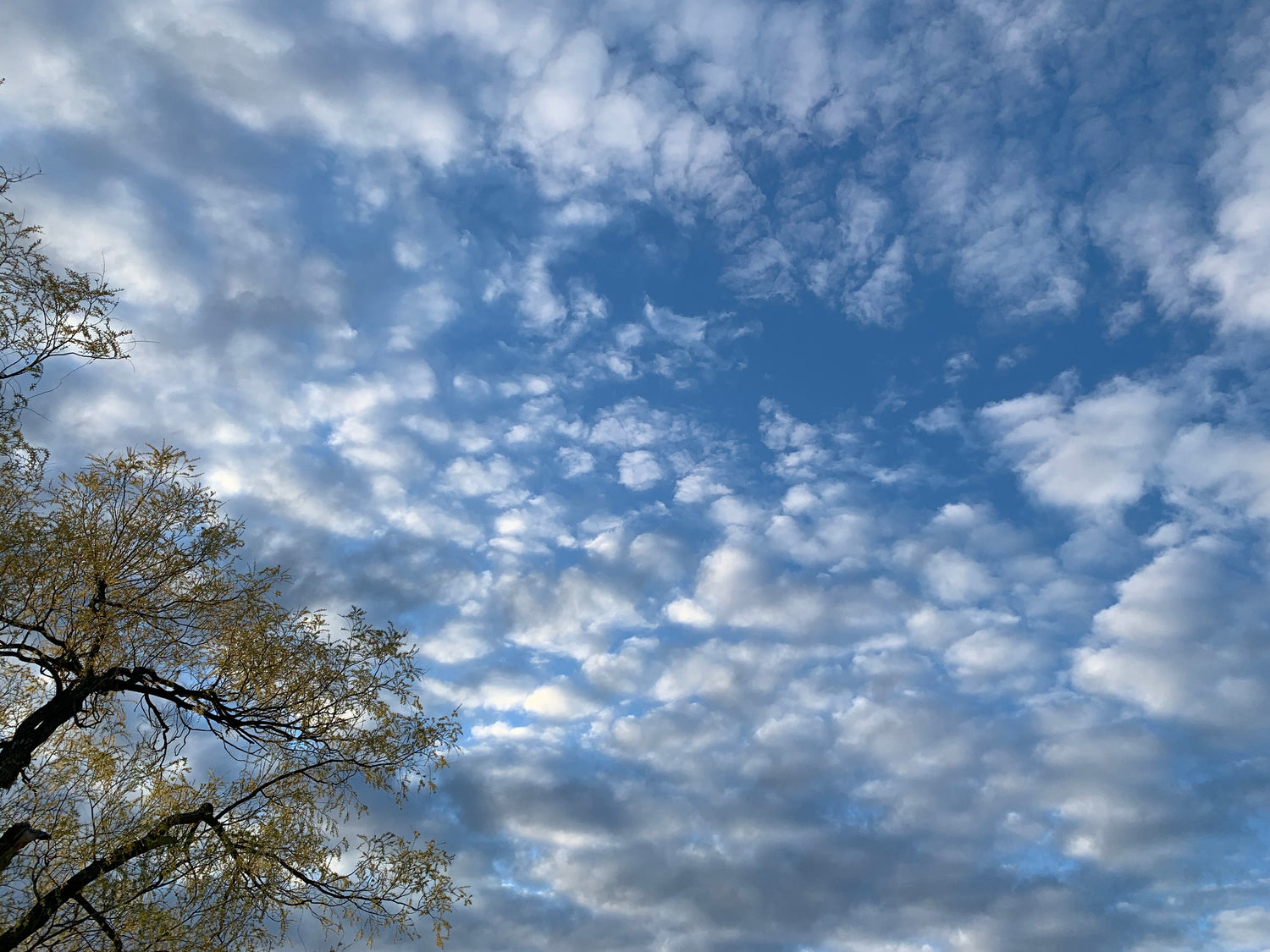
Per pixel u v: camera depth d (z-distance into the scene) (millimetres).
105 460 13297
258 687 13836
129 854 11531
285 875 12992
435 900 13094
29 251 12000
